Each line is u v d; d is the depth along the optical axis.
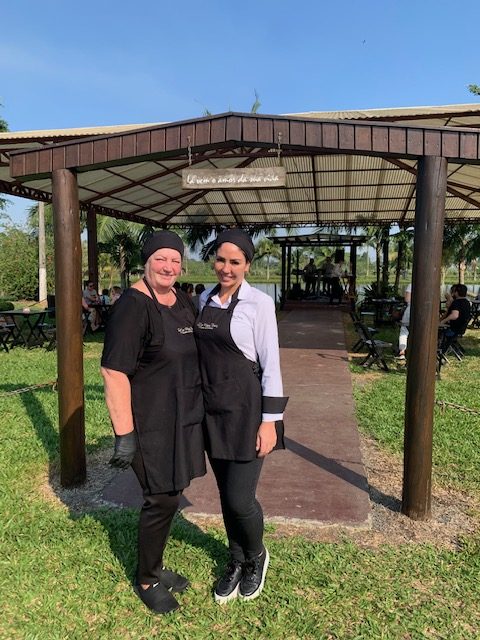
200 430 2.28
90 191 9.62
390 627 2.25
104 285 32.25
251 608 2.38
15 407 5.59
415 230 3.00
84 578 2.59
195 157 7.47
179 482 2.18
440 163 2.89
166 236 2.20
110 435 4.71
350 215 14.05
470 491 3.57
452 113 6.16
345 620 2.30
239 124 3.07
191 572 2.62
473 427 4.86
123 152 3.27
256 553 2.42
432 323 2.99
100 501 3.42
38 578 2.59
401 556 2.77
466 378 7.14
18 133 7.02
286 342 10.84
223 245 2.19
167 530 2.34
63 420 3.58
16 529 3.03
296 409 5.54
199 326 2.25
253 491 2.29
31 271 27.00
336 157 8.73
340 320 15.82
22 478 3.80
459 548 2.86
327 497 3.42
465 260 20.72
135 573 2.59
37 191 9.25
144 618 2.31
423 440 3.09
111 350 2.09
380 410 5.46
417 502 3.14
